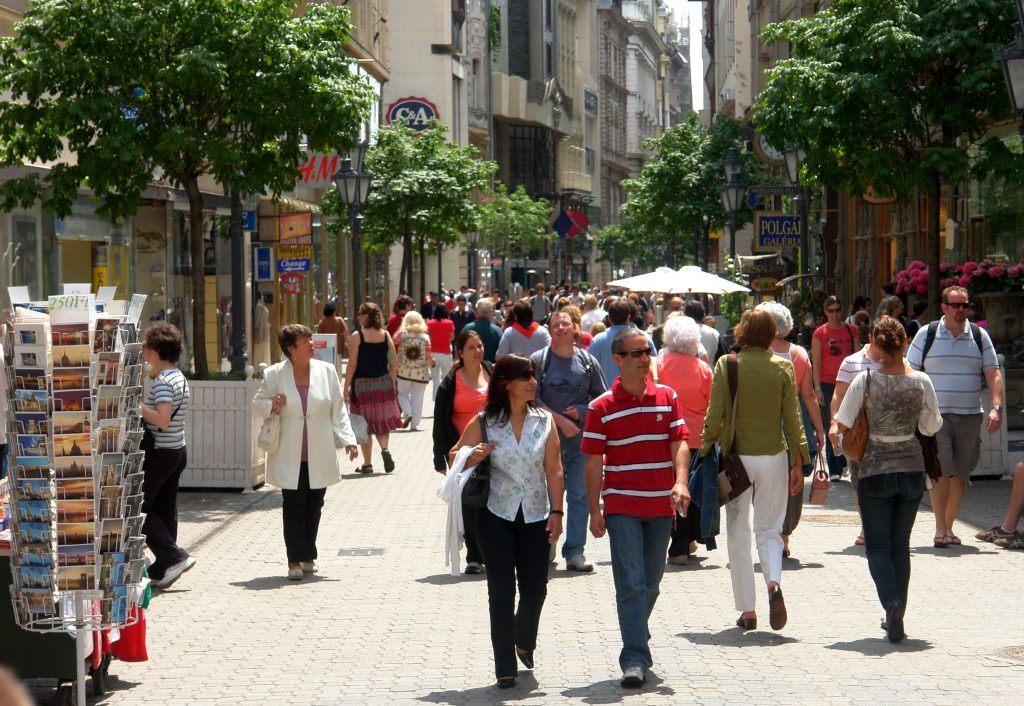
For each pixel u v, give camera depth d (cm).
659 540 894
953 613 1066
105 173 1856
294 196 4306
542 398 1295
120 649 900
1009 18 2033
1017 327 2416
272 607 1135
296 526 1256
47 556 815
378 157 4647
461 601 1149
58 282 2394
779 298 3212
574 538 1292
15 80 1831
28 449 813
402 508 1689
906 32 2038
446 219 4716
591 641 995
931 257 2159
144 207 2873
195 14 1836
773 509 1013
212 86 1853
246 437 1828
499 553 878
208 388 1831
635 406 887
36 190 1889
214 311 3394
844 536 1444
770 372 1003
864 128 2144
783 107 2219
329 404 1269
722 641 985
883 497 994
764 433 1005
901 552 1001
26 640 831
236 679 900
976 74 2012
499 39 9812
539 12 10925
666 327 1281
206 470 1834
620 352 888
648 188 5606
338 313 5181
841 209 4234
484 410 898
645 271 12069
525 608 901
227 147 1870
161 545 1208
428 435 2622
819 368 1816
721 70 9462
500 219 7962
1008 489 1742
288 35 1881
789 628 1026
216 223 3400
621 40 16025
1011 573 1225
